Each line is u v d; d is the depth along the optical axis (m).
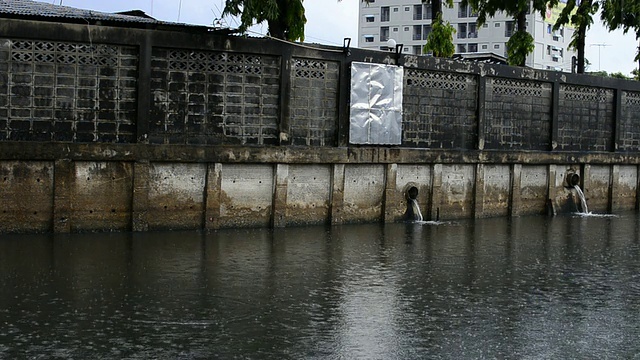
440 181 23.97
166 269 15.24
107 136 19.00
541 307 13.13
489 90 25.02
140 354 10.12
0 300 12.54
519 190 26.00
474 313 12.62
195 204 20.06
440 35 28.41
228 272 15.19
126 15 22.16
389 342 10.94
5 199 18.12
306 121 21.50
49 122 18.47
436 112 23.84
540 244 19.94
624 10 31.88
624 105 29.06
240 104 20.48
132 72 19.12
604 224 24.61
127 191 19.20
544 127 26.69
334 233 20.64
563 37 72.25
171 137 19.72
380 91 22.33
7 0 20.64
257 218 20.97
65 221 18.55
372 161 22.42
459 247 19.06
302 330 11.39
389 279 15.02
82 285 13.70
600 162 28.23
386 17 73.88
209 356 10.13
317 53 21.34
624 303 13.54
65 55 18.52
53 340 10.59
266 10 20.91
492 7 29.14
